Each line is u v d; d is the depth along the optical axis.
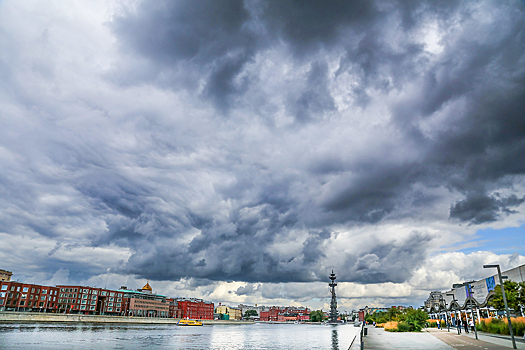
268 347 81.75
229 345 87.06
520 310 50.47
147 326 180.25
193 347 79.88
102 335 102.12
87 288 193.62
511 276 58.34
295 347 81.62
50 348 65.19
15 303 166.25
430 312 149.00
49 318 158.62
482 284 69.81
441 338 51.94
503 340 43.06
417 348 38.06
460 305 88.25
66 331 108.38
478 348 35.12
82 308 189.50
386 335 63.38
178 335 123.12
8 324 124.88
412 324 80.06
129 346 75.69
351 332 161.50
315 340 106.81
